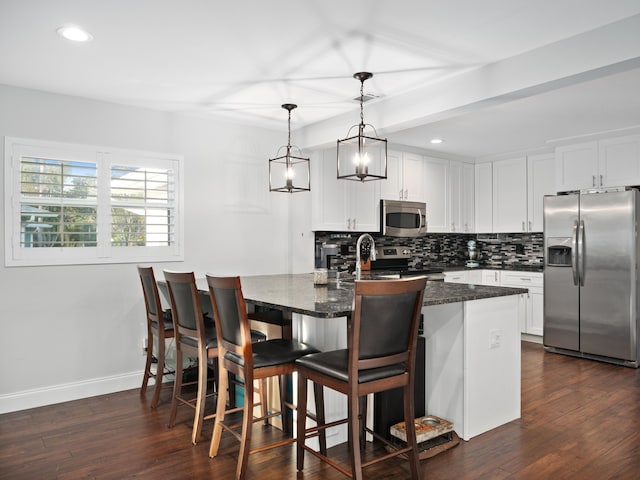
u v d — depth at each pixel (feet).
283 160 15.29
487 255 21.59
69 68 9.79
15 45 8.64
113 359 12.16
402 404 9.11
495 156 19.54
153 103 12.25
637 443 8.84
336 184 16.05
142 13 7.43
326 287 10.85
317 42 8.54
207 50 8.89
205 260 13.65
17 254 10.86
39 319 11.17
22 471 7.82
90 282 11.82
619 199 14.62
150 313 11.53
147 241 12.66
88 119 11.80
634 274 14.35
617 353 14.64
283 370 7.95
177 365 9.75
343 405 8.97
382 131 12.34
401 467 7.97
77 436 9.27
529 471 7.78
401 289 6.73
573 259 15.57
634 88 10.83
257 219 14.69
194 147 13.48
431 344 9.73
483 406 9.44
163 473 7.75
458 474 7.70
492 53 8.96
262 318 10.46
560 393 11.84
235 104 12.35
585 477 7.56
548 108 12.44
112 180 12.13
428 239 20.52
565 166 16.63
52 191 11.30
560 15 7.45
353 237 17.65
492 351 9.64
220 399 8.36
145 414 10.48
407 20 7.68
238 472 7.38
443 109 10.46
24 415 10.45
